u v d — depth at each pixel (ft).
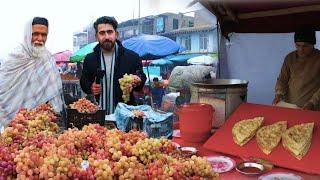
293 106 6.32
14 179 2.97
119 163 3.10
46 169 2.89
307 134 5.01
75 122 5.57
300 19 6.90
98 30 10.00
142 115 5.46
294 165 4.61
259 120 5.57
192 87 6.35
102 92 10.05
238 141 5.27
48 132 4.21
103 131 4.13
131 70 10.18
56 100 9.71
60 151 3.24
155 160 3.44
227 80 6.59
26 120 4.52
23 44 9.80
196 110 5.57
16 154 3.15
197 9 6.99
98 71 10.06
